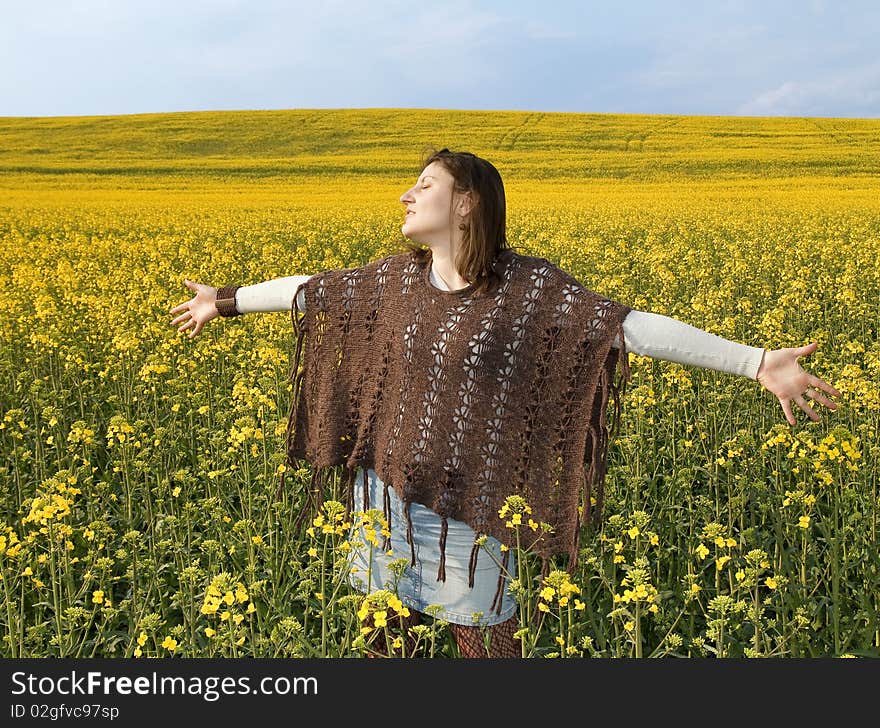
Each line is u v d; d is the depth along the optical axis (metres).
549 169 34.94
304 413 3.39
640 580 2.90
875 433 4.84
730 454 4.45
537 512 2.97
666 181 33.03
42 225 20.91
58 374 6.96
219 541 4.36
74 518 4.69
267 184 32.97
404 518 3.07
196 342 7.63
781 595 3.67
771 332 7.28
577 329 2.83
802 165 35.28
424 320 2.97
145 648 3.56
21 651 3.51
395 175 34.66
